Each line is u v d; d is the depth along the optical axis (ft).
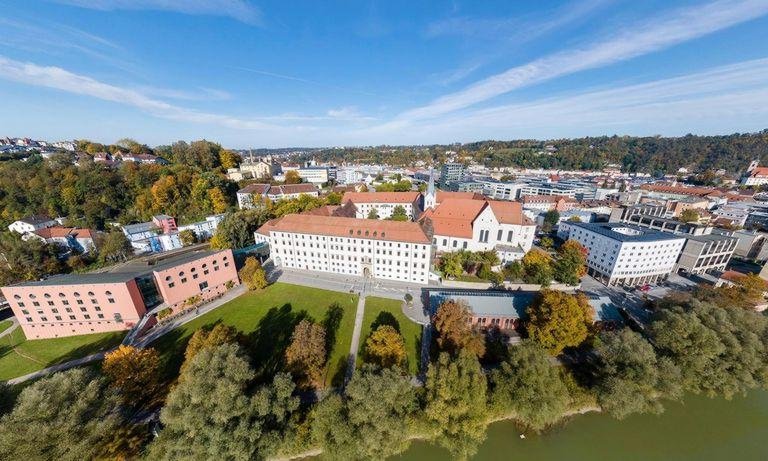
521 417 166.30
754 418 185.88
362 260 325.83
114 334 234.38
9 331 241.76
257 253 383.86
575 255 311.47
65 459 122.01
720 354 187.01
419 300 282.77
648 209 494.59
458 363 165.17
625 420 182.09
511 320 244.63
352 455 143.13
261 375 195.52
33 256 325.83
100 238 404.57
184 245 442.09
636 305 285.43
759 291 265.75
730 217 513.86
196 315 259.39
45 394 130.82
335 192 630.33
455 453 151.74
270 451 140.05
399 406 153.48
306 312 262.26
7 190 453.58
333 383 188.44
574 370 204.54
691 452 165.78
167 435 139.44
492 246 359.46
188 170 573.74
